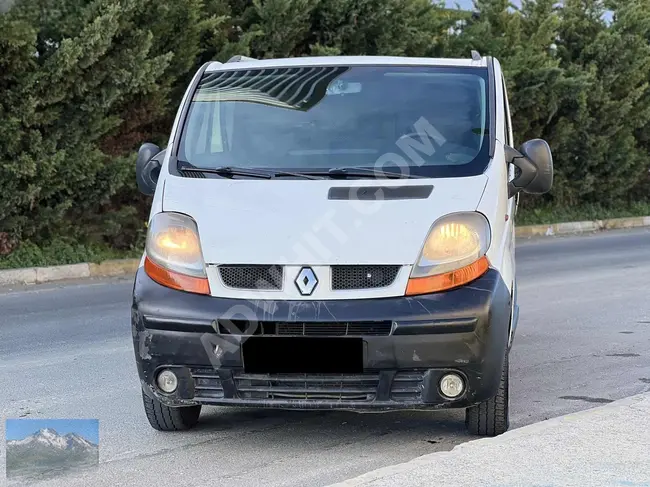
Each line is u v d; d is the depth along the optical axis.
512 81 21.00
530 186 6.29
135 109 15.12
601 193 24.97
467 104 6.45
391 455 5.51
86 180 14.52
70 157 14.32
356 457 5.48
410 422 6.21
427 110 6.38
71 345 9.04
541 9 23.23
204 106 6.61
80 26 13.99
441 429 6.03
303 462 5.40
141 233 15.76
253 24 16.81
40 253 14.32
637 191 26.44
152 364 5.35
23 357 8.50
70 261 14.52
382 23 17.77
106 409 6.64
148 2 14.67
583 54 23.86
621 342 9.13
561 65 23.92
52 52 14.00
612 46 23.58
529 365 8.12
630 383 7.42
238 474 5.20
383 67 6.83
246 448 5.69
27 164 13.66
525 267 15.63
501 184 5.86
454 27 21.14
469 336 5.15
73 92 14.13
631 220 25.00
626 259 16.80
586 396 7.00
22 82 13.57
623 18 23.92
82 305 11.58
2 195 13.77
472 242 5.37
